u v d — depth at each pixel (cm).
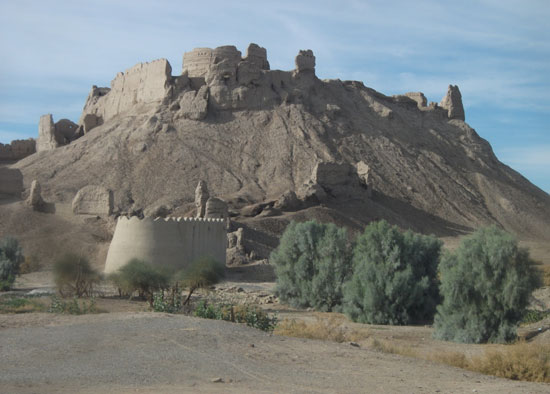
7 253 3784
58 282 2712
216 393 1205
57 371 1310
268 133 12412
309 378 1400
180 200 10150
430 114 15662
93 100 15850
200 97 12650
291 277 3884
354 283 3266
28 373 1283
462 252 2686
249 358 1551
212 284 3559
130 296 3406
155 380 1280
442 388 1384
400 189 12188
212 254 4953
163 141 11894
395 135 14038
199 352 1561
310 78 14088
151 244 4484
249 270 5550
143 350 1539
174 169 11175
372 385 1372
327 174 10375
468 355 2055
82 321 1928
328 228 3866
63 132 13575
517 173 15200
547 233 12306
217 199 6919
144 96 13262
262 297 4100
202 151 11738
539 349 1744
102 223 5469
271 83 13425
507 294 2530
